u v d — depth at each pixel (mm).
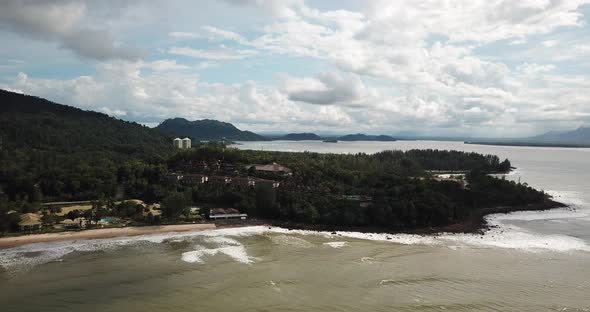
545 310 76438
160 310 74125
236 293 81875
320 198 157125
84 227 132250
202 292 82188
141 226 137125
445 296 81875
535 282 90000
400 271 96062
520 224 152250
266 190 157875
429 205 148625
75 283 86562
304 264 100375
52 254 107250
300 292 82750
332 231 137375
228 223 145375
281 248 114875
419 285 87375
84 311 73562
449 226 144750
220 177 197750
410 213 143250
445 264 101875
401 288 85625
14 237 120250
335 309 75312
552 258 108125
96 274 92188
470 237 131500
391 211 143875
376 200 154125
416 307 76812
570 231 140750
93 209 147125
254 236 129375
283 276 91562
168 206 145750
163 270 95000
